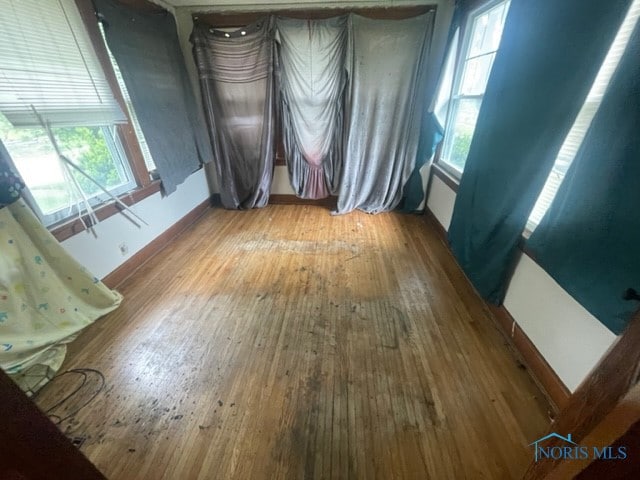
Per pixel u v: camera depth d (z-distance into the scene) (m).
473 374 1.42
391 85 2.80
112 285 2.08
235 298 1.99
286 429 1.19
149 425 1.21
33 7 1.57
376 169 3.20
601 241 0.99
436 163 3.08
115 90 2.11
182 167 2.79
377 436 1.16
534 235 1.35
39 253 1.49
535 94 1.37
